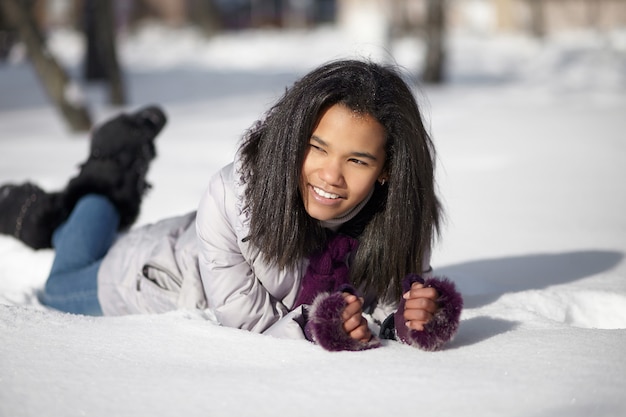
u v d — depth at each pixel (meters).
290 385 2.48
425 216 3.05
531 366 2.61
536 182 7.53
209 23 37.47
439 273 4.44
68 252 3.99
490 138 10.51
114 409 2.34
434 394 2.39
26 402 2.39
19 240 4.78
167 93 18.70
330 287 3.11
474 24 40.19
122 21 41.62
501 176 7.87
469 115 13.26
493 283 4.25
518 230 5.61
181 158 9.10
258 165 2.96
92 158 4.55
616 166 8.32
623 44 30.45
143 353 2.81
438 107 14.74
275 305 3.20
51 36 37.88
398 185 2.96
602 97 16.48
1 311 3.20
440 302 2.81
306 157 2.84
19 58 27.62
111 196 4.44
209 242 3.12
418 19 37.28
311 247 3.04
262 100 16.42
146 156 4.61
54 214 4.66
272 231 2.93
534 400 2.34
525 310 3.38
